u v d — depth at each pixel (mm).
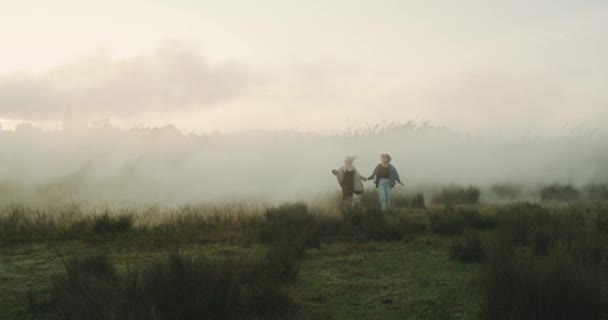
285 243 7773
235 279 5156
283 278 6016
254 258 6785
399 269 6801
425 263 7164
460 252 7340
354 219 10680
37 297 5418
